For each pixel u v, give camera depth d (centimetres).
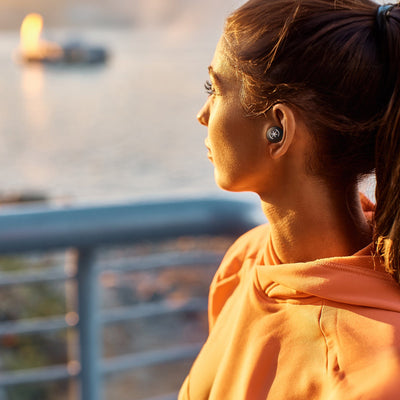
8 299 455
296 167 57
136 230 142
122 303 601
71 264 149
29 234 135
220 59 59
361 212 60
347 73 53
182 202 146
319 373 52
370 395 47
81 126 6256
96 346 153
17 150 4869
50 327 149
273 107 55
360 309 53
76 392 156
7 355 427
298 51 54
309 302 56
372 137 55
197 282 656
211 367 67
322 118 54
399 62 53
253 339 59
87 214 139
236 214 146
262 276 60
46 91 8900
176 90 8619
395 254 54
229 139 59
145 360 162
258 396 56
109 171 3716
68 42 11644
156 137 5241
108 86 9288
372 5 58
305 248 59
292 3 56
